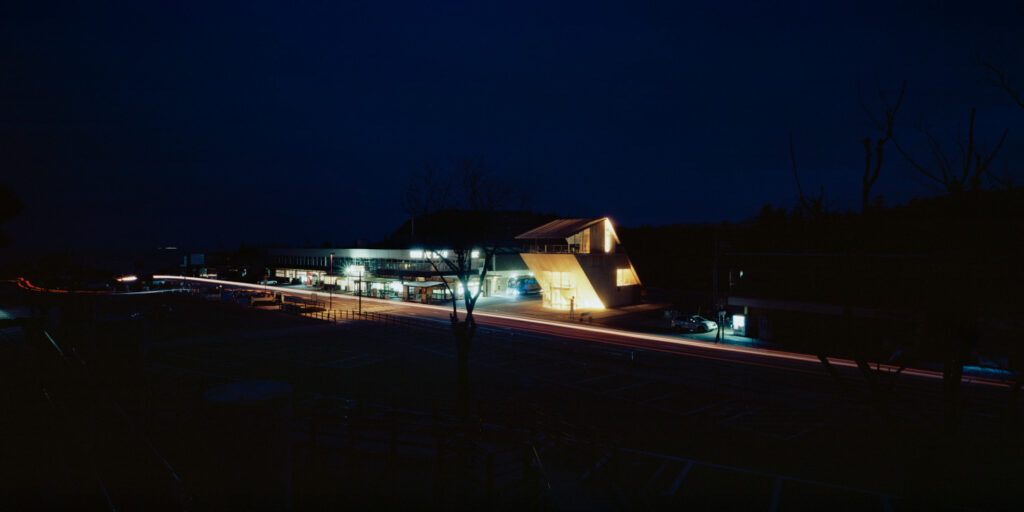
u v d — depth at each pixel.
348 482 10.45
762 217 45.94
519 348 39.72
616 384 28.48
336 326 51.16
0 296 59.88
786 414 22.56
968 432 18.41
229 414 4.99
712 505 12.75
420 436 13.90
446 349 39.34
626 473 14.85
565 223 67.38
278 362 34.06
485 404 23.00
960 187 5.85
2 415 5.32
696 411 23.08
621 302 67.38
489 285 80.19
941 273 6.30
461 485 10.02
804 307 39.81
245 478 4.99
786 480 14.52
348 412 16.19
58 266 78.12
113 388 8.82
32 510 5.21
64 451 5.48
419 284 71.88
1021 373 6.54
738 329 46.12
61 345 7.57
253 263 114.44
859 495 13.48
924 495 5.91
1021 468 15.03
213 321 53.88
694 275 86.31
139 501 5.70
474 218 31.23
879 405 6.18
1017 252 5.71
